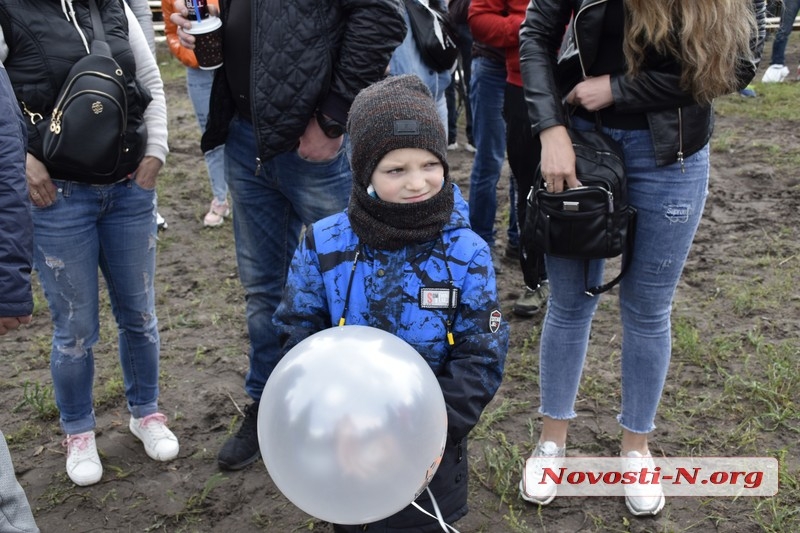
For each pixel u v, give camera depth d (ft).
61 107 8.14
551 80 8.23
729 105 27.94
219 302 15.23
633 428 9.21
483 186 14.88
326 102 8.71
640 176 8.09
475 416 6.33
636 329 8.79
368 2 8.40
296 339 6.75
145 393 10.49
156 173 9.36
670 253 8.26
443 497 6.79
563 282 8.74
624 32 7.52
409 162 6.13
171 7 15.01
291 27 8.41
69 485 10.09
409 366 5.65
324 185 9.36
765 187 19.75
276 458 5.59
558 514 9.31
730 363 12.17
